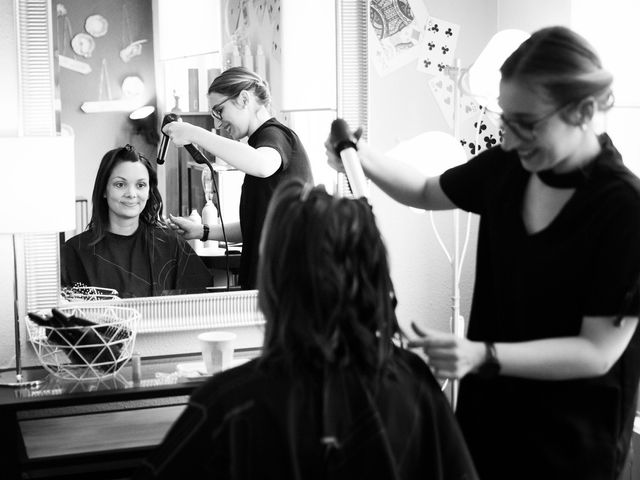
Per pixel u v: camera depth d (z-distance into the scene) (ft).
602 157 4.65
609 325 4.51
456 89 8.32
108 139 7.63
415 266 8.87
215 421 3.73
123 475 6.95
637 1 7.36
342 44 8.17
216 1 7.78
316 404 3.70
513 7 8.63
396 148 7.70
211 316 8.05
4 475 6.44
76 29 7.47
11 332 7.60
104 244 7.72
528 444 4.90
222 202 7.97
